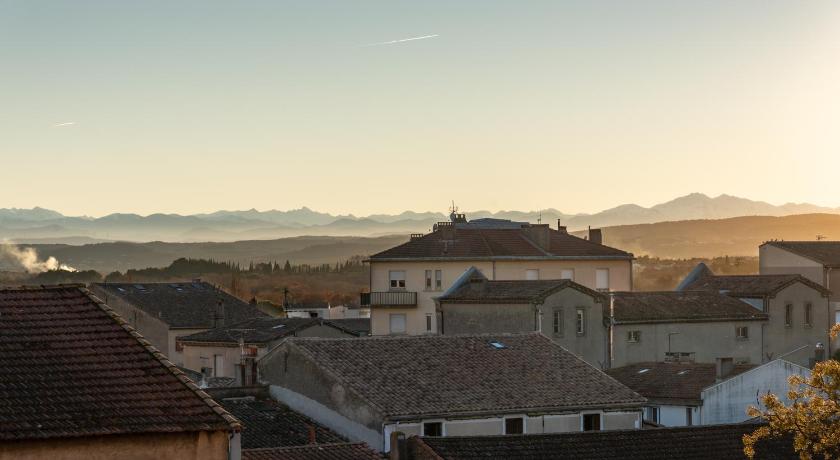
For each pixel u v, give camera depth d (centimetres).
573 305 7356
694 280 9275
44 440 2430
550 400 4875
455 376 4934
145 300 10719
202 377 6812
